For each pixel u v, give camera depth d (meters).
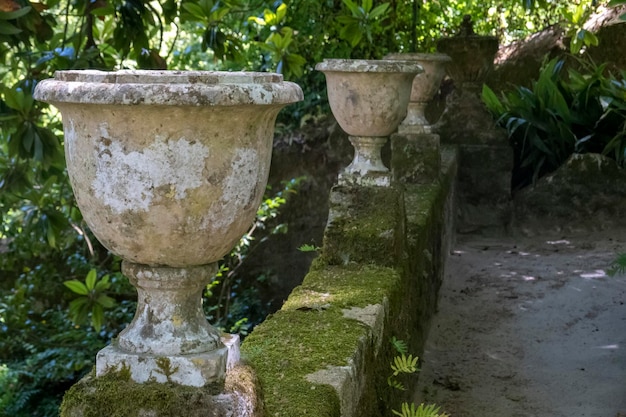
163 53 10.36
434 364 4.53
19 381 7.21
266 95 1.42
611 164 7.26
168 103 1.33
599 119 7.37
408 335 3.70
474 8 9.51
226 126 1.42
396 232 3.53
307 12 8.24
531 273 6.17
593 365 4.44
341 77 3.71
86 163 1.45
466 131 7.53
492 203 7.49
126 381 1.54
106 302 4.14
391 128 3.77
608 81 7.47
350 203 3.64
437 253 5.40
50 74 4.31
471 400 4.05
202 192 1.43
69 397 1.53
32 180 4.84
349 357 2.28
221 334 1.70
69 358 7.25
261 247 8.59
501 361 4.56
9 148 3.89
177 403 1.49
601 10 8.93
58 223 4.45
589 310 5.30
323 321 2.63
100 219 1.48
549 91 7.58
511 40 9.93
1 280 8.36
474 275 6.21
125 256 1.53
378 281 3.21
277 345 2.38
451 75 7.62
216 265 1.61
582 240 7.12
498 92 8.95
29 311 7.88
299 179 7.96
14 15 3.61
